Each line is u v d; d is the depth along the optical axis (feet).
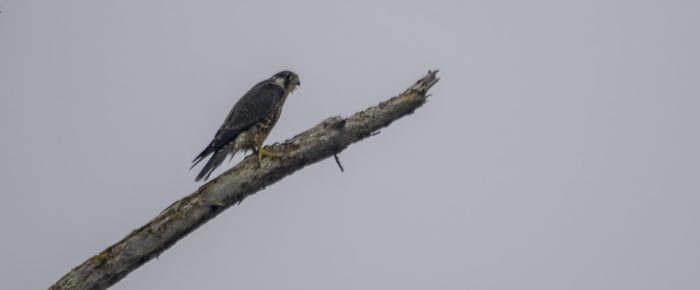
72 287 27.96
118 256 28.86
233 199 32.63
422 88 36.17
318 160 35.24
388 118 35.55
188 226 30.83
